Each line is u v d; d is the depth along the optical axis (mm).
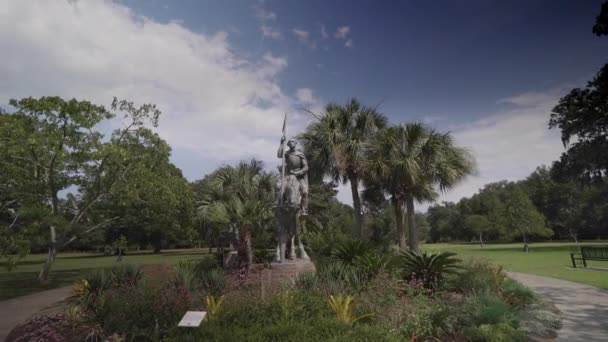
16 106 15039
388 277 6938
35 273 18828
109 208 19203
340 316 5027
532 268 14688
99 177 16484
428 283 7762
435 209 82562
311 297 5594
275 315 4859
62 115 15273
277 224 8852
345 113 15555
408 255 8469
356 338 4039
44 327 5691
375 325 4879
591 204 47750
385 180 15281
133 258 32094
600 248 14898
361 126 15680
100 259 33031
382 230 25594
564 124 14234
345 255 9836
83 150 15273
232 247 12398
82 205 17891
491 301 5715
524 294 6863
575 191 49469
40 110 14789
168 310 5281
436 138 14883
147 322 5195
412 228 14883
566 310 6797
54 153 14711
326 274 7168
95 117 15633
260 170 14820
